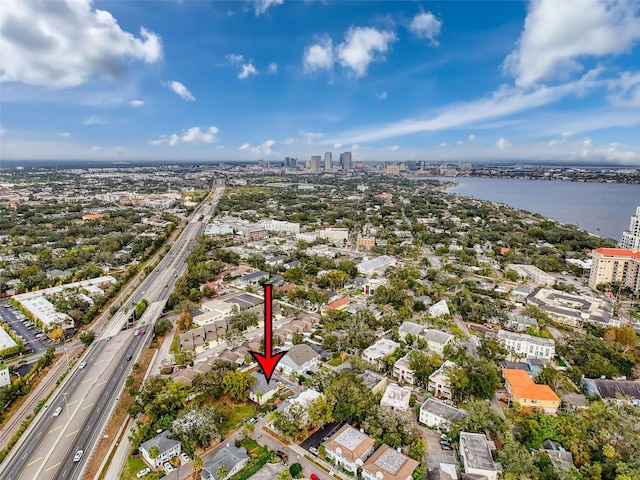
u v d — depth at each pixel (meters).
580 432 125.50
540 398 145.75
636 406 141.50
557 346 191.88
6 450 123.19
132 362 182.25
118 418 142.00
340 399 139.88
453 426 131.25
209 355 190.25
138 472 116.56
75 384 163.50
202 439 124.69
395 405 145.38
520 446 120.31
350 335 197.75
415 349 185.88
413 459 119.19
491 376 155.12
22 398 154.12
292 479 115.69
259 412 146.62
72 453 124.69
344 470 118.94
